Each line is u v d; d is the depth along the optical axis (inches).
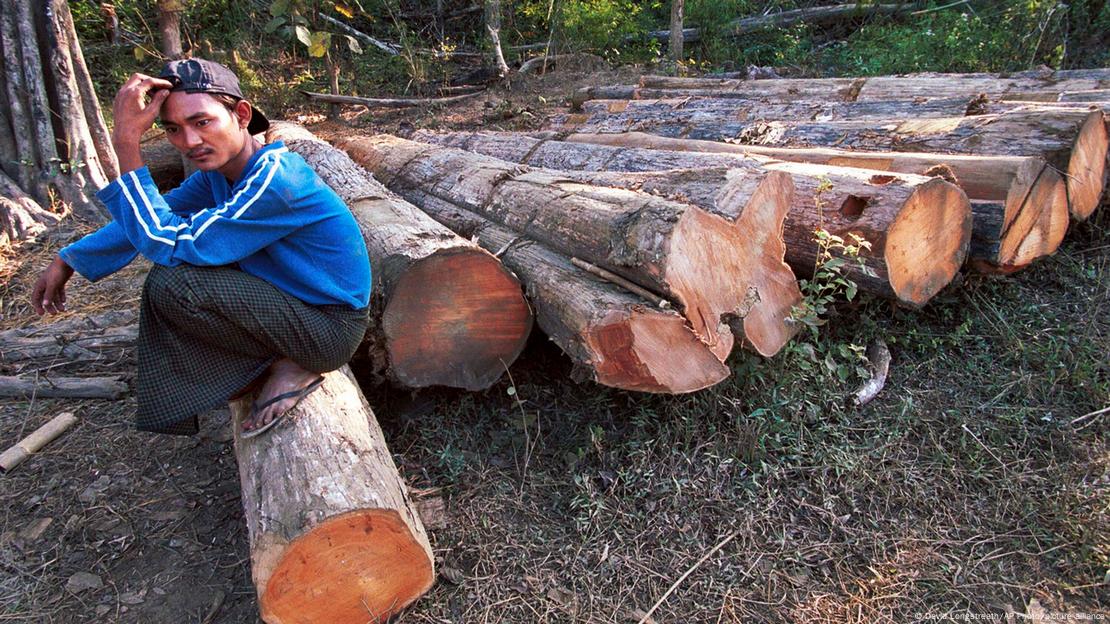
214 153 82.1
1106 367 122.3
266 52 375.2
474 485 107.8
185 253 79.2
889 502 102.9
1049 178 141.6
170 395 87.2
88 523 101.3
